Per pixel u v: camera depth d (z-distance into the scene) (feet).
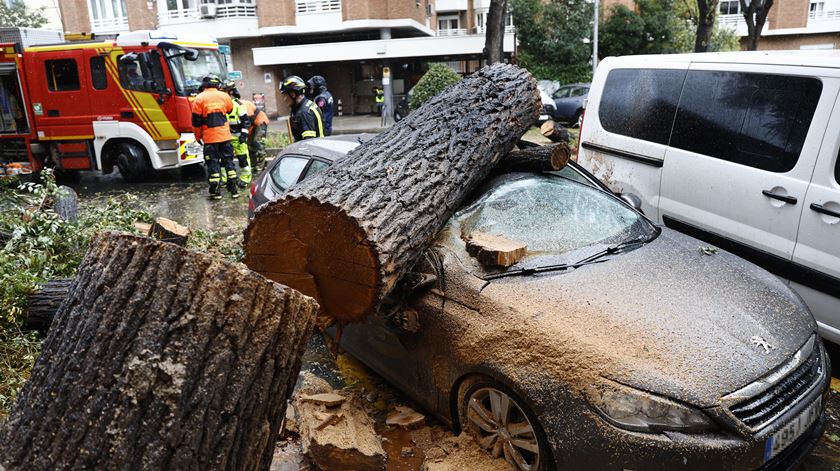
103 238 6.79
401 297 10.96
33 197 21.38
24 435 6.36
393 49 80.02
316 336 15.72
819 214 13.15
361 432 10.41
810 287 13.51
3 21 87.30
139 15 88.02
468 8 116.78
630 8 100.37
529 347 9.12
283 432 10.99
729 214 15.02
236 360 6.42
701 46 57.11
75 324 6.50
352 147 16.43
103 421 6.09
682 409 8.03
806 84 13.78
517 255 10.69
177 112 35.27
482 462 9.73
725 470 7.94
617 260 11.23
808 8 112.37
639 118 17.49
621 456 8.06
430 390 10.85
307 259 10.28
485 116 13.10
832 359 14.37
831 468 10.50
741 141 14.87
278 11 83.97
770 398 8.51
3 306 13.85
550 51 90.12
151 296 6.33
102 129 35.94
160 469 6.09
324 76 90.07
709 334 9.11
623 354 8.62
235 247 21.33
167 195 33.94
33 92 36.27
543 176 13.51
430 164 11.66
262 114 41.96
